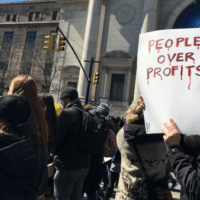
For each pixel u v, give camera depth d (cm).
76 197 362
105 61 2978
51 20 3803
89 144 334
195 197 162
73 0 3319
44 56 3550
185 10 2850
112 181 504
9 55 3844
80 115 341
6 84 3716
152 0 2666
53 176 381
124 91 2895
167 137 183
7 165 156
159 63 205
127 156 293
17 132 170
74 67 3166
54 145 297
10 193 157
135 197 280
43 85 3200
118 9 3053
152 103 200
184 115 184
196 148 203
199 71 188
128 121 299
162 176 288
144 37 222
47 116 277
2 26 4050
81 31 3253
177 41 201
